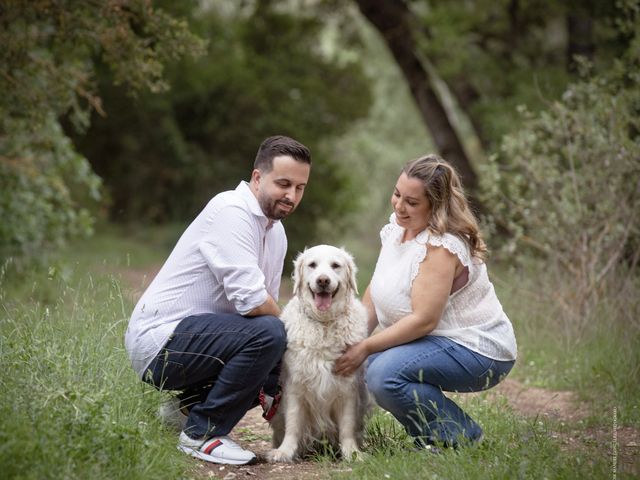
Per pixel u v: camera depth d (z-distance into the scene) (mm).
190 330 4812
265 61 22719
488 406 5992
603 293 8320
